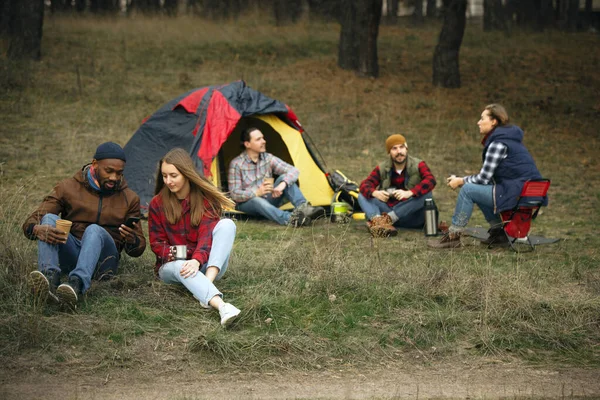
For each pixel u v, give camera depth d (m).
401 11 35.41
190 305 5.04
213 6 24.97
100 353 4.31
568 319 5.00
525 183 6.79
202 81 16.69
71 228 5.22
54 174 9.92
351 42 18.30
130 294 5.15
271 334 4.65
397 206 7.85
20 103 13.75
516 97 16.98
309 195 8.91
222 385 4.05
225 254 5.00
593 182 10.86
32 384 3.92
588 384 4.18
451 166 11.75
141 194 8.49
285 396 3.93
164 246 5.11
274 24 24.12
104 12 23.73
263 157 8.40
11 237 5.75
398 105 15.81
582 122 15.20
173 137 8.70
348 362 4.45
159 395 3.88
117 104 14.55
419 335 4.77
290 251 6.21
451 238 7.02
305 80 17.38
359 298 5.32
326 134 13.53
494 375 4.30
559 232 7.90
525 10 25.58
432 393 4.02
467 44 22.16
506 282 5.47
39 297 4.68
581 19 26.97
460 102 16.39
